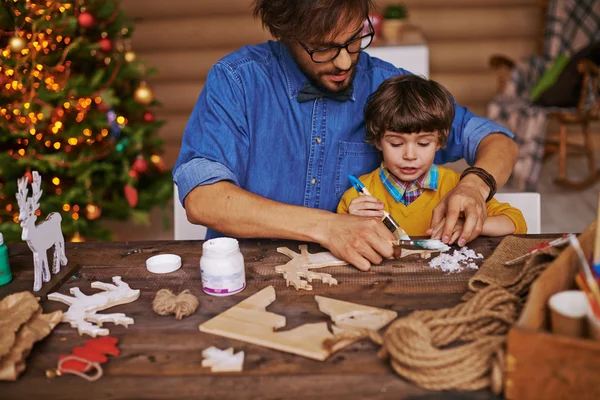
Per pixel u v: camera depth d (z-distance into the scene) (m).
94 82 2.35
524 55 4.01
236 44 3.96
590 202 3.41
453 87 4.07
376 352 0.79
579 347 0.64
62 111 2.28
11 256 1.17
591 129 4.14
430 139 1.28
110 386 0.74
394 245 1.06
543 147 3.64
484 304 0.83
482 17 3.95
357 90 1.40
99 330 0.86
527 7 3.93
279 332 0.83
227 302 0.95
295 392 0.72
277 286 0.99
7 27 2.18
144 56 4.01
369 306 0.91
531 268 0.92
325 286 0.98
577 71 3.42
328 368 0.76
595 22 3.65
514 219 1.23
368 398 0.70
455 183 1.37
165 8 3.91
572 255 0.83
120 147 2.44
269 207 1.11
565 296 0.76
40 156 2.29
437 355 0.71
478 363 0.71
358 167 1.42
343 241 1.06
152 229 3.30
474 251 1.10
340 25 1.07
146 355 0.80
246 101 1.32
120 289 0.99
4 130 2.23
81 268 1.11
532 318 0.71
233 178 1.18
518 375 0.68
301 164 1.38
